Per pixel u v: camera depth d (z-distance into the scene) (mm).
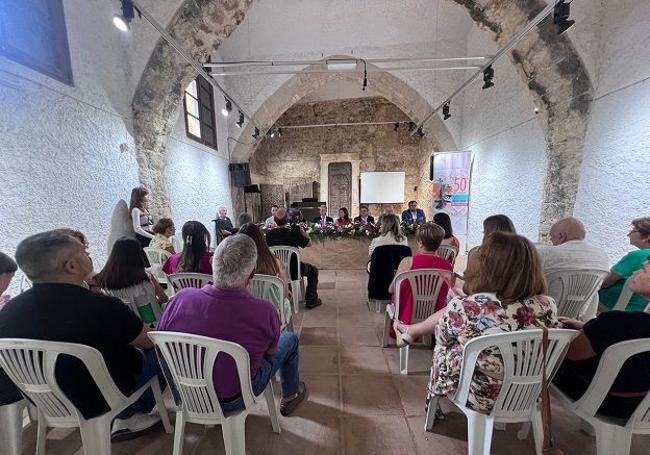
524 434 1398
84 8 2537
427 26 5023
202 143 5195
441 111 5770
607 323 1020
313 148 8703
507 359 1034
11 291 1836
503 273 1062
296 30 5020
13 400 1148
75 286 1076
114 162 2896
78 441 1426
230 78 5828
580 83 2707
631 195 2297
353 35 5188
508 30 3002
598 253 1742
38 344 974
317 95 8078
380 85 5945
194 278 1832
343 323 2729
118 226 2932
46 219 2117
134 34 3062
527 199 3742
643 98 2193
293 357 1573
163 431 1483
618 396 1021
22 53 1970
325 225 4844
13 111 1876
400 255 2807
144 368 1336
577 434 1441
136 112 3215
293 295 2846
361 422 1534
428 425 1463
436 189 5684
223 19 3197
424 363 2061
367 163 8539
